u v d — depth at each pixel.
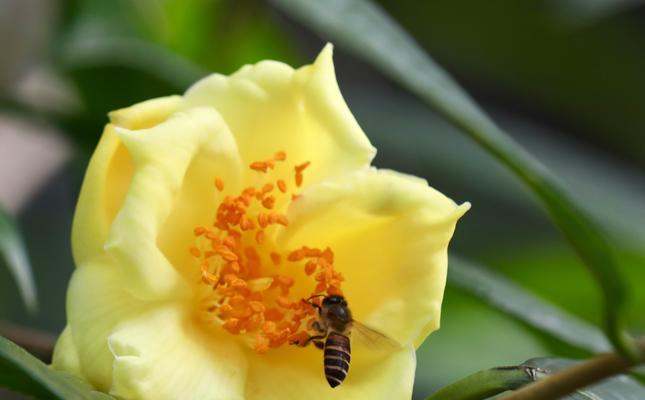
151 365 0.34
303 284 0.37
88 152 0.46
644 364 0.35
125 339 0.34
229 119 0.36
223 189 0.36
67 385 0.33
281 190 0.36
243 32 0.55
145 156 0.35
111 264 0.35
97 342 0.35
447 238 0.36
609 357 0.34
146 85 0.45
